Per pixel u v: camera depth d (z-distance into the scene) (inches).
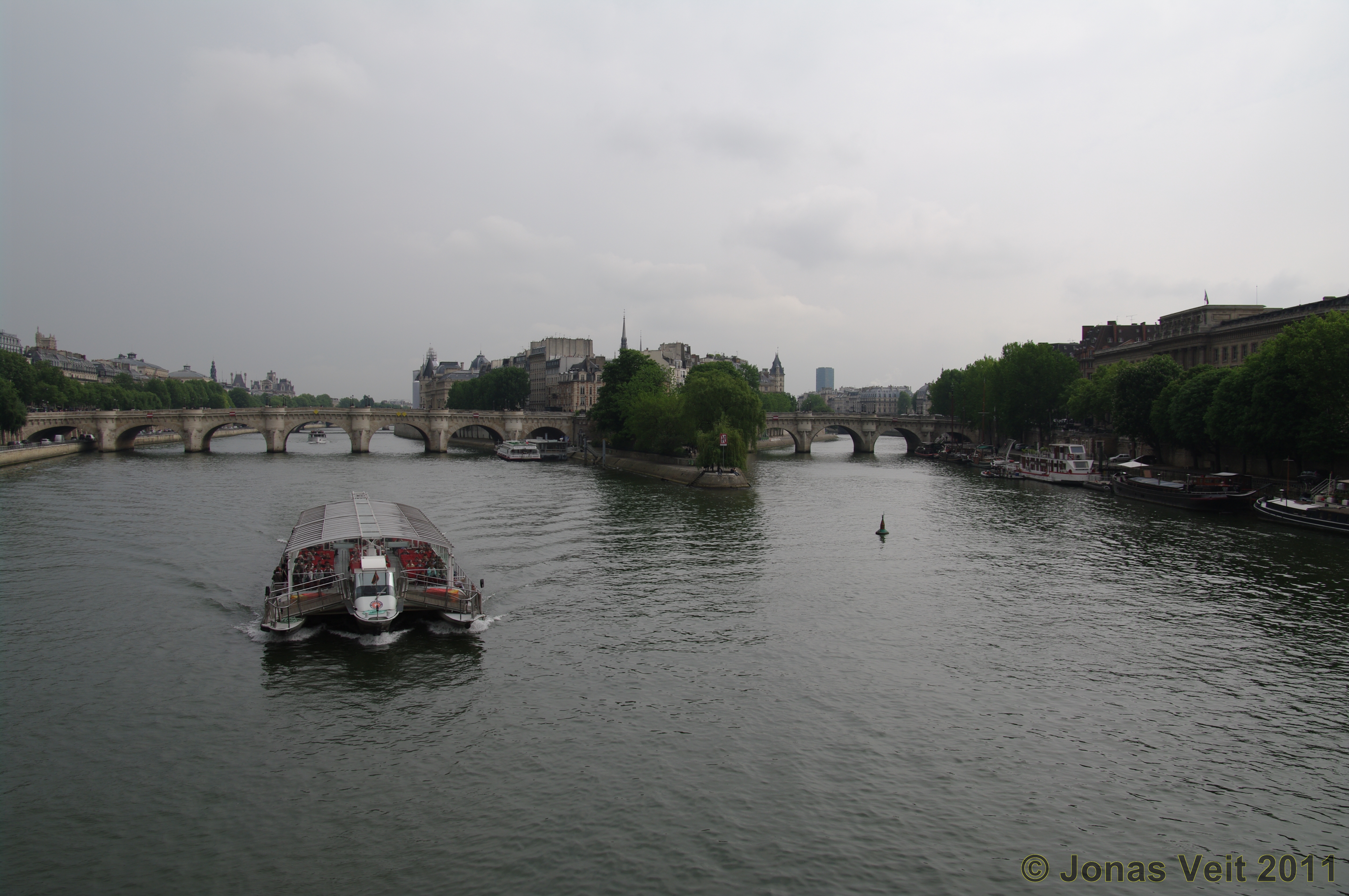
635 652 1475.1
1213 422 3376.0
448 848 884.6
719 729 1165.7
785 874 844.0
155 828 919.7
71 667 1381.6
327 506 2132.1
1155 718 1227.2
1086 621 1691.7
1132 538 2620.6
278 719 1190.9
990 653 1494.8
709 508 3257.9
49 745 1108.5
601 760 1074.1
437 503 3321.9
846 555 2329.0
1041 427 5723.4
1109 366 5255.9
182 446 7317.9
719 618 1690.5
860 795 995.9
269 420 6176.2
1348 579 2052.2
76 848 882.8
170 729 1159.6
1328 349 2844.5
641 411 4906.5
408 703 1247.5
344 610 1567.4
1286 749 1138.7
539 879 832.9
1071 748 1130.7
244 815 947.3
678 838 903.1
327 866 855.1
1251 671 1422.2
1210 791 1027.3
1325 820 968.3
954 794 1003.3
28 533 2529.5
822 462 6082.7
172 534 2524.6
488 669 1384.1
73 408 7460.6
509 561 2180.1
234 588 1878.7
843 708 1241.4
